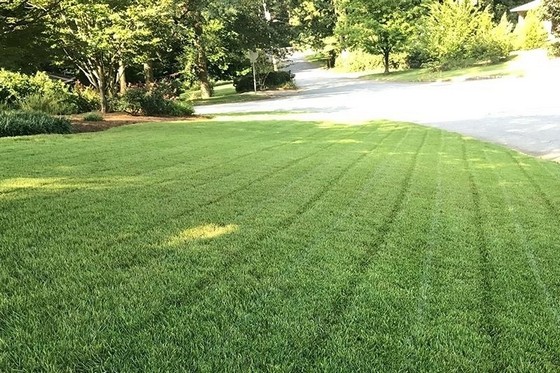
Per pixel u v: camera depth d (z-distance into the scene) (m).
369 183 5.97
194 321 2.45
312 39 43.81
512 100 18.19
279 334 2.35
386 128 13.01
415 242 3.82
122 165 6.64
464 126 13.23
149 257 3.31
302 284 2.94
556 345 2.36
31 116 10.70
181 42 27.30
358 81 38.34
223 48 30.83
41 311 2.50
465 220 4.54
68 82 24.44
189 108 17.88
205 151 8.23
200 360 2.11
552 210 5.10
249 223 4.15
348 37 45.44
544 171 7.35
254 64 33.59
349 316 2.55
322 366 2.10
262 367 2.09
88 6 13.02
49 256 3.27
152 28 17.20
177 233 3.83
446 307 2.71
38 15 11.59
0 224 3.90
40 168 6.20
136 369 2.04
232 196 5.09
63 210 4.35
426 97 22.00
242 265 3.21
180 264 3.19
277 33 31.94
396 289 2.91
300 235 3.88
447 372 2.11
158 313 2.52
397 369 2.11
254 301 2.70
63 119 11.08
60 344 2.19
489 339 2.38
